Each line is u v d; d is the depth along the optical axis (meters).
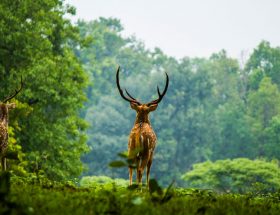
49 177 66.06
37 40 68.19
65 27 77.56
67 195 16.09
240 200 18.48
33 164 63.00
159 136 150.00
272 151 145.50
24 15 70.25
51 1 72.25
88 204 14.17
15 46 67.19
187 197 18.33
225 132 154.50
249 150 152.00
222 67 186.38
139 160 24.50
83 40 79.75
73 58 74.75
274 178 101.00
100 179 96.38
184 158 151.88
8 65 67.62
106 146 142.50
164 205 14.76
